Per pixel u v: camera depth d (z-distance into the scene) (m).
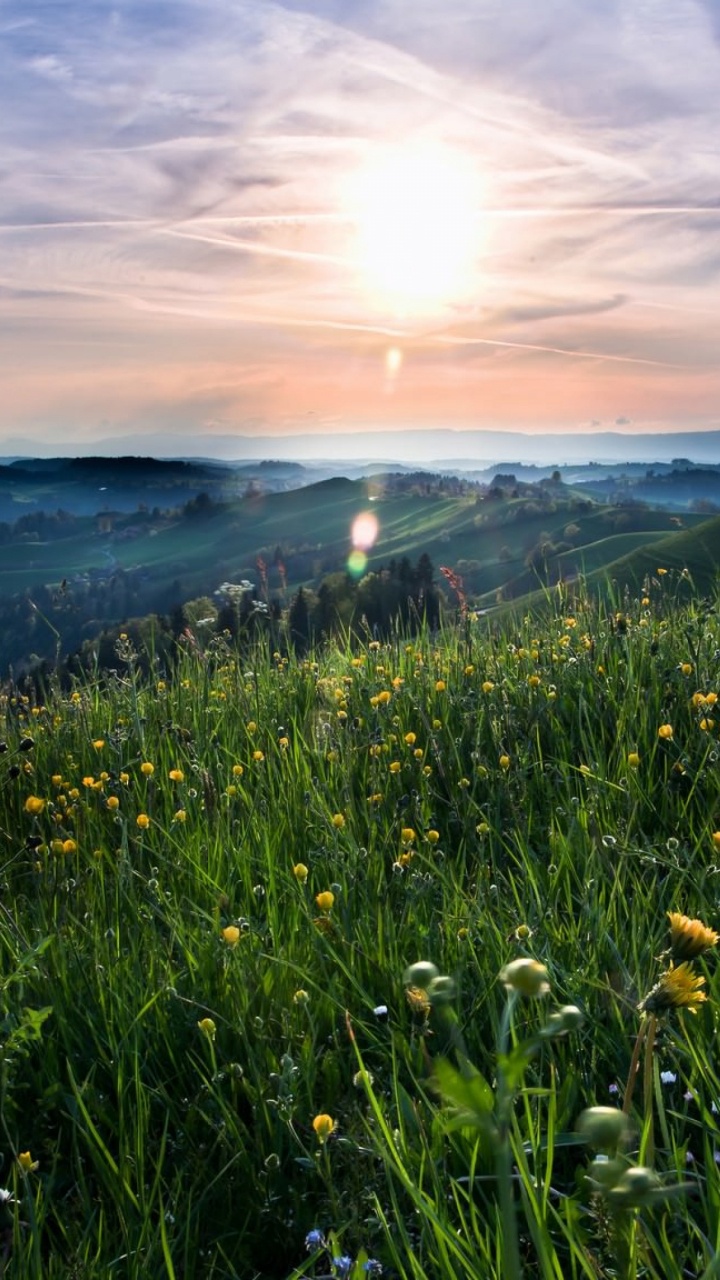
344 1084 2.76
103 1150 2.44
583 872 3.54
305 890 3.73
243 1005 2.95
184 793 4.76
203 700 6.51
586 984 2.79
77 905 3.84
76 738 6.04
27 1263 2.11
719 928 2.99
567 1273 1.98
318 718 5.63
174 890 3.89
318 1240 2.12
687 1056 2.44
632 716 4.74
